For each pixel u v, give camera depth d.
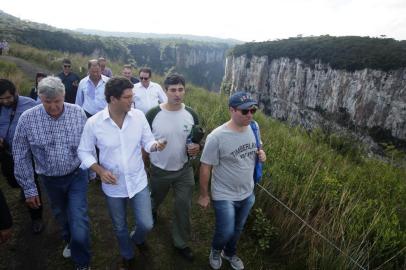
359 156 7.18
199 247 3.47
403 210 4.05
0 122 3.15
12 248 3.24
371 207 3.85
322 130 8.17
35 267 3.03
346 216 3.37
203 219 4.00
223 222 2.76
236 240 3.05
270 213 3.89
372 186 4.80
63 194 2.84
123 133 2.54
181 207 3.15
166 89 2.90
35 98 5.75
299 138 7.11
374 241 3.07
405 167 6.62
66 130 2.61
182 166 3.11
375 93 46.53
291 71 64.00
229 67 90.94
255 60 75.19
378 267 2.90
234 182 2.73
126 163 2.57
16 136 2.55
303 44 61.66
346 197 3.78
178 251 3.33
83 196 2.77
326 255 3.03
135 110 2.68
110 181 2.44
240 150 2.66
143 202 2.71
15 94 3.11
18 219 3.72
